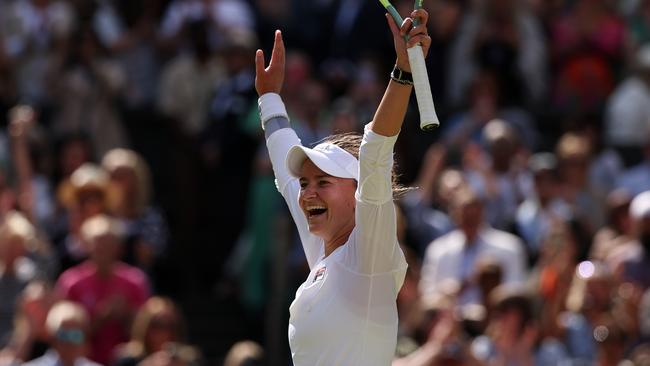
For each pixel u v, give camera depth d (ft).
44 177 126.82
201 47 145.79
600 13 157.17
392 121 51.47
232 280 133.90
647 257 112.98
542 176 120.26
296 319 54.70
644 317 106.63
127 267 106.93
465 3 151.64
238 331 131.54
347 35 151.64
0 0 147.84
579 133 147.84
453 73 149.48
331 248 55.36
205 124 143.33
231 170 139.33
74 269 106.01
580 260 115.24
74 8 149.69
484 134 130.41
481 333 99.81
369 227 52.16
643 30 159.12
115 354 100.83
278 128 61.52
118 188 115.96
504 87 148.05
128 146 144.56
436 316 94.68
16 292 106.22
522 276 110.83
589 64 154.92
